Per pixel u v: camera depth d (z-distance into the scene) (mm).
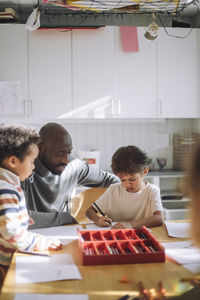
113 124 3760
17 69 3305
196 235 626
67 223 1769
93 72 3373
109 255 1190
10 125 1427
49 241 1369
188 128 3863
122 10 1828
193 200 616
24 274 1104
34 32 3305
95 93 3385
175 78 3469
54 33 3318
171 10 1883
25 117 3338
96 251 1238
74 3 1702
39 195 1958
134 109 3434
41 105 3344
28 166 1405
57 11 3428
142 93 3434
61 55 3336
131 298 936
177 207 3443
